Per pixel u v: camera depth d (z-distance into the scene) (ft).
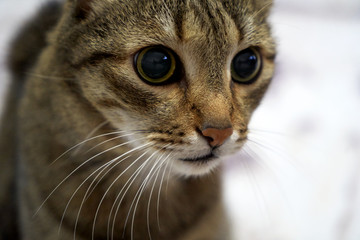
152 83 0.88
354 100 1.81
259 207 1.45
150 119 0.90
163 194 1.06
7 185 1.22
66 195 1.00
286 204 1.45
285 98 1.81
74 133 0.97
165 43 0.86
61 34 0.97
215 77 0.88
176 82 0.89
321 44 2.12
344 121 1.71
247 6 0.93
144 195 1.04
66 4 0.99
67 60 0.95
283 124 1.68
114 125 0.94
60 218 1.01
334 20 2.27
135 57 0.88
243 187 1.51
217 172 1.12
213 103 0.86
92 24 0.91
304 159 1.56
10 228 1.21
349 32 2.20
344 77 1.93
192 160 0.92
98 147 0.98
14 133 1.20
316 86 1.88
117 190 1.02
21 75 1.23
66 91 0.96
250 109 0.98
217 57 0.87
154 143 0.90
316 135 1.65
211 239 1.13
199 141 0.88
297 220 1.41
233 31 0.89
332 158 1.57
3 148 1.26
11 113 1.25
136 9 0.88
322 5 2.31
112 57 0.88
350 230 1.38
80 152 0.98
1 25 1.82
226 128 0.86
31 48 1.24
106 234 1.04
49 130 1.00
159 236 1.07
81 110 0.95
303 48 2.09
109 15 0.90
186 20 0.86
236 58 0.93
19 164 1.09
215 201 1.13
